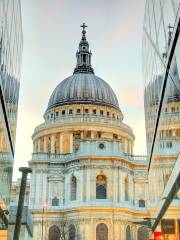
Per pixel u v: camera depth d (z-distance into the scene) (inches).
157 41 1354.6
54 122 4793.3
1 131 1289.4
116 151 4106.8
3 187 1418.6
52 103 5290.4
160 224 1521.9
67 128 4712.1
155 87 1513.3
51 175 4227.4
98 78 5570.9
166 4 1101.1
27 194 4542.3
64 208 4023.1
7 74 1363.2
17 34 1651.1
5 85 1305.4
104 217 3826.3
